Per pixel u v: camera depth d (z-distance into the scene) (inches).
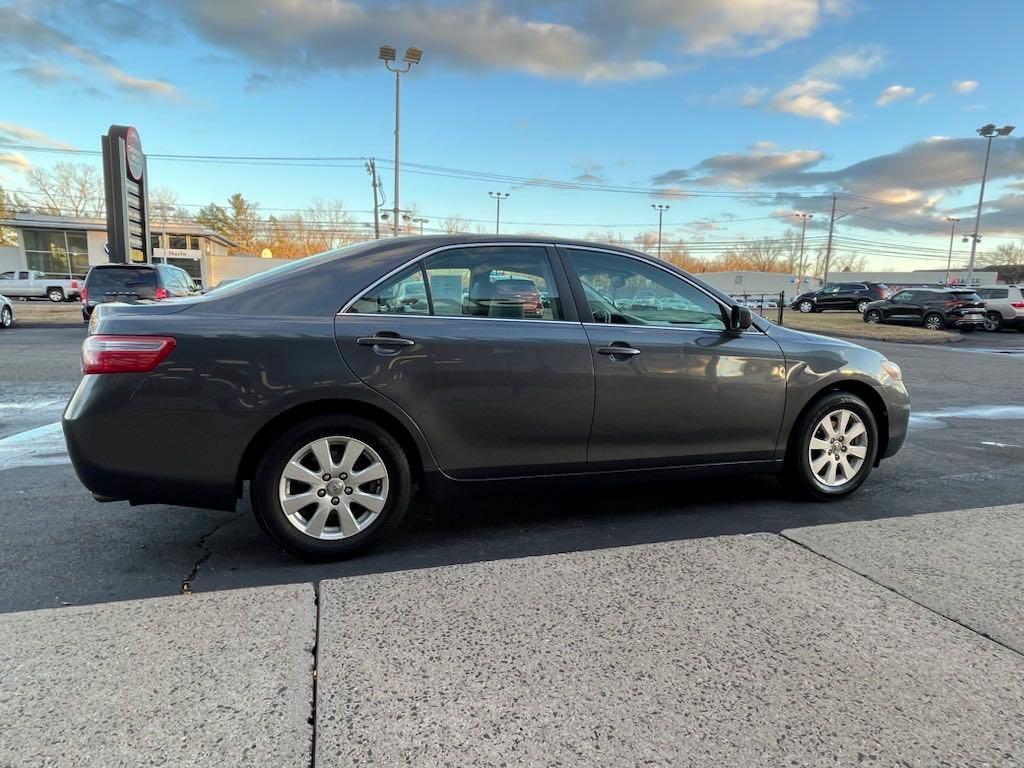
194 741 70.8
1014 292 956.0
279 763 68.2
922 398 348.2
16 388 312.8
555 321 135.8
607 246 144.9
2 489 166.4
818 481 161.2
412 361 123.0
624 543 137.6
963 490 178.1
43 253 1536.7
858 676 84.5
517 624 95.3
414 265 129.6
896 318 981.8
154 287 548.1
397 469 125.3
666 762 69.4
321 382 117.4
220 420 114.5
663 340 141.4
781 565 115.8
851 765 69.5
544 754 70.2
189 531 140.7
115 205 650.2
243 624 94.0
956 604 103.3
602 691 80.6
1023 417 293.9
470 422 128.0
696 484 180.4
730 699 79.5
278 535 120.1
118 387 111.7
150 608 98.0
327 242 3174.2
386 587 105.7
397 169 1155.9
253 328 116.6
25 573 119.3
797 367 153.4
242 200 3262.8
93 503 156.9
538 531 143.4
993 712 78.2
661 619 97.3
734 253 3725.4
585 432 136.3
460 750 70.6
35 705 75.7
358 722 74.4
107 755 68.4
